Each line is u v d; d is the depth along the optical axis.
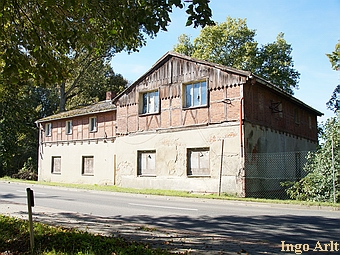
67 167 30.61
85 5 7.41
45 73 7.81
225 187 18.81
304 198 16.20
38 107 43.78
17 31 7.66
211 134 19.80
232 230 8.69
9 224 8.72
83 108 32.69
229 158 18.88
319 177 15.73
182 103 21.39
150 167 22.95
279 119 22.56
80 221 9.93
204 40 38.25
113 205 13.97
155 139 22.62
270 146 20.94
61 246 6.66
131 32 7.09
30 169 38.09
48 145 32.91
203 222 9.89
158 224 9.58
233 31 37.84
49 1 6.45
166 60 22.58
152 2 6.29
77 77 43.72
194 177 20.20
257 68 38.81
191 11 6.12
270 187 20.11
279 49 39.69
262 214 11.57
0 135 35.34
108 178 26.86
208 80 20.31
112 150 26.89
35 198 16.38
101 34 8.37
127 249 6.27
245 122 18.75
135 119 24.09
